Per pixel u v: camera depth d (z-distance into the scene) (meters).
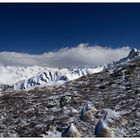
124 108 41.81
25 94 60.53
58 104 47.81
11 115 44.81
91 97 49.41
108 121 36.16
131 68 62.25
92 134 34.97
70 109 44.12
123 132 34.78
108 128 34.12
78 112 42.16
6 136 35.94
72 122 38.53
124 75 59.56
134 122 36.81
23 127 38.88
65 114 42.16
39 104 49.25
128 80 55.66
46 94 57.69
